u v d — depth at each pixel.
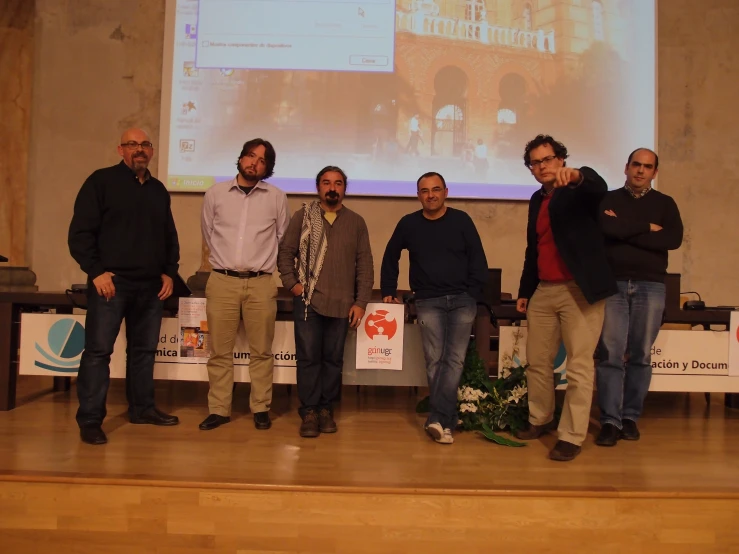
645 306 2.91
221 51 5.20
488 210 5.27
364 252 2.97
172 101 5.19
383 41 5.18
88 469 2.25
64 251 5.36
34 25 5.38
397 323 3.21
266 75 5.19
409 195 5.17
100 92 5.36
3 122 5.35
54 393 3.76
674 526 2.13
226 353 3.00
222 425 3.03
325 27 5.18
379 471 2.33
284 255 2.92
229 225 2.94
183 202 5.26
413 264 2.93
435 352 2.83
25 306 3.45
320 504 2.12
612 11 5.23
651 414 3.56
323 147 5.18
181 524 2.12
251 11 5.18
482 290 2.89
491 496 2.12
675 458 2.61
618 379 2.85
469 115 5.20
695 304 3.28
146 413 3.03
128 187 2.78
